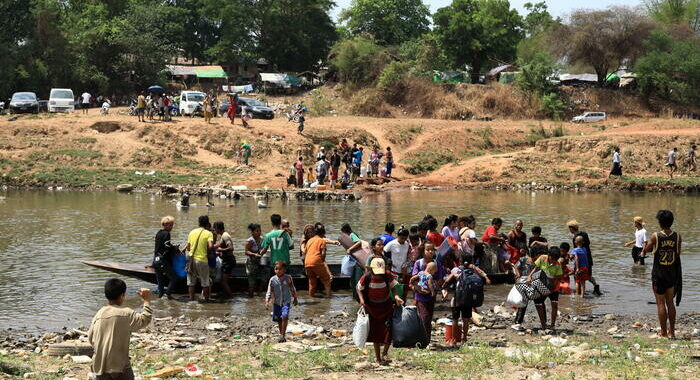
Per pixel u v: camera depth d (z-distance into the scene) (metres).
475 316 14.69
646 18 82.62
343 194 37.56
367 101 76.00
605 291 17.78
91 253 21.47
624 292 17.67
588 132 62.59
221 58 97.25
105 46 79.62
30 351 12.06
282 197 38.00
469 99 76.56
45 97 76.06
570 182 46.47
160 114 50.66
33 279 18.19
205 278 16.34
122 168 44.25
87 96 56.75
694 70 76.81
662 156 51.09
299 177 41.50
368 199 38.28
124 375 7.80
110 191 40.03
